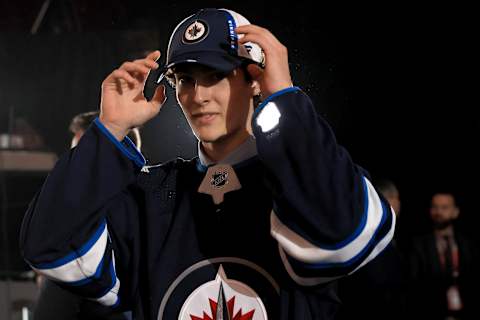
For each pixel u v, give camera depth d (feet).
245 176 4.61
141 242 4.74
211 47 4.46
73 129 8.23
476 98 15.24
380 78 14.49
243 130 4.63
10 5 14.53
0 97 14.57
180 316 4.51
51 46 14.44
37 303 6.62
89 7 14.16
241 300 4.47
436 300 14.56
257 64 4.47
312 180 4.13
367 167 15.80
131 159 4.58
